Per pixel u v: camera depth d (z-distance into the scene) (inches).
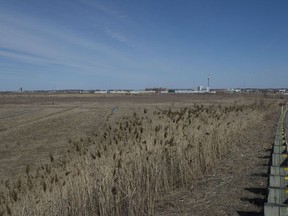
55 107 2849.4
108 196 325.7
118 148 373.7
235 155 603.5
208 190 399.9
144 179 362.3
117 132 449.7
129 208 328.2
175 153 426.3
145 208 342.0
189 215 326.6
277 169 355.9
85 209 316.5
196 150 469.4
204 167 485.7
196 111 608.1
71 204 314.7
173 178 418.0
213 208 342.0
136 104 3080.7
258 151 647.1
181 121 505.7
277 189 309.6
